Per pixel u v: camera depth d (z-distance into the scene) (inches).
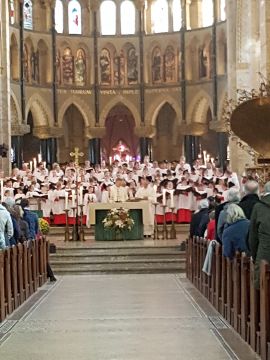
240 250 596.1
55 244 1199.6
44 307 722.2
